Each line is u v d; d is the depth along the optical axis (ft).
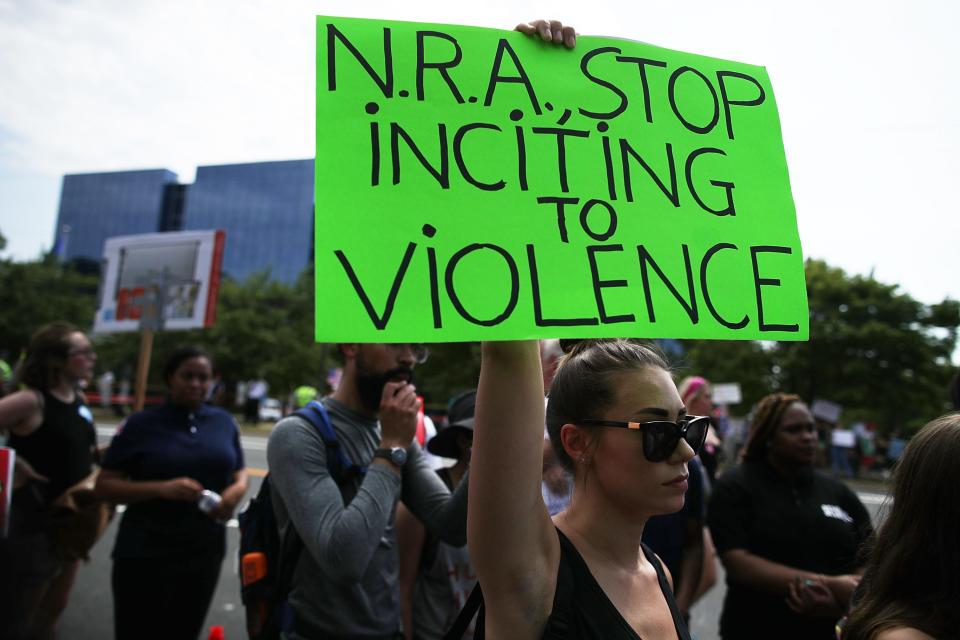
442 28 4.67
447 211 4.27
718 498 9.58
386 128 4.34
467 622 4.49
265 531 6.86
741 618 9.20
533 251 4.31
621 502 4.16
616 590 4.06
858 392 66.95
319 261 3.97
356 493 6.64
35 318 108.88
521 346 3.99
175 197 257.55
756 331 4.61
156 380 104.47
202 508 10.24
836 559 9.04
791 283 4.82
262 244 200.64
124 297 38.60
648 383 4.17
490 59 4.70
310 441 6.61
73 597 16.70
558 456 4.58
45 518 10.90
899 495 4.57
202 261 37.37
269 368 99.25
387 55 4.50
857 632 4.47
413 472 7.40
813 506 9.26
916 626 4.12
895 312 67.41
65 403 11.50
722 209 4.82
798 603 8.40
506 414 3.80
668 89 5.02
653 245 4.55
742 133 5.09
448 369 80.53
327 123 4.27
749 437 9.87
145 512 10.22
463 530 6.77
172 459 10.44
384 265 4.07
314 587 6.46
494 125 4.54
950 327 67.15
